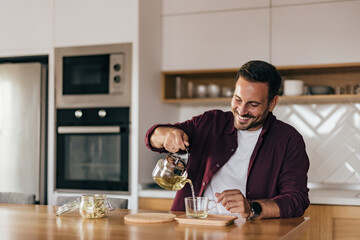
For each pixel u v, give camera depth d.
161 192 3.18
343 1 3.29
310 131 3.63
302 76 3.60
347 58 3.28
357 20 3.27
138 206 3.24
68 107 3.43
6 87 3.50
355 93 3.34
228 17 3.50
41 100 3.47
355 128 3.54
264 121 2.08
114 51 3.32
